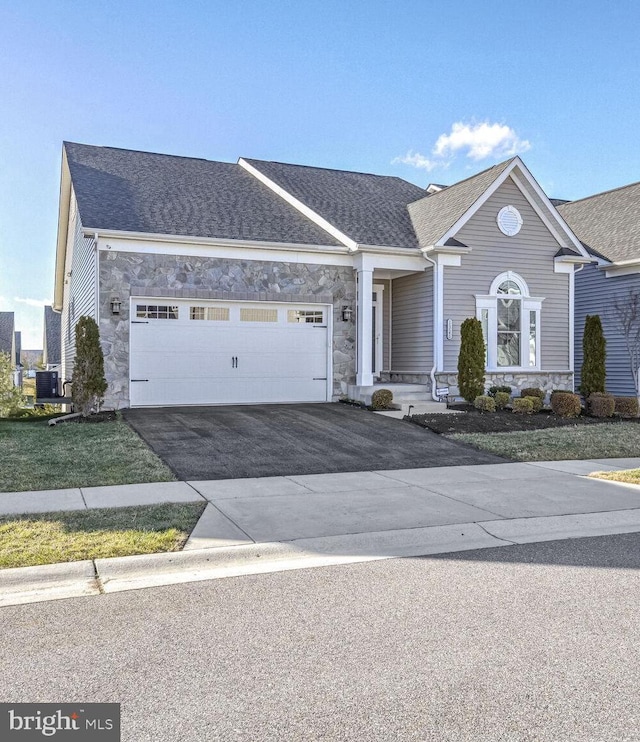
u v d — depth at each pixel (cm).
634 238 1984
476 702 327
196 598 478
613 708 321
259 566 556
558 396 1559
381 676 355
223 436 1171
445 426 1316
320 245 1630
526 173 1738
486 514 721
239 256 1579
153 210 1605
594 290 2070
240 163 2167
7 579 499
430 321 1719
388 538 631
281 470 940
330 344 1678
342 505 742
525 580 523
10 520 646
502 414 1501
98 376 1370
